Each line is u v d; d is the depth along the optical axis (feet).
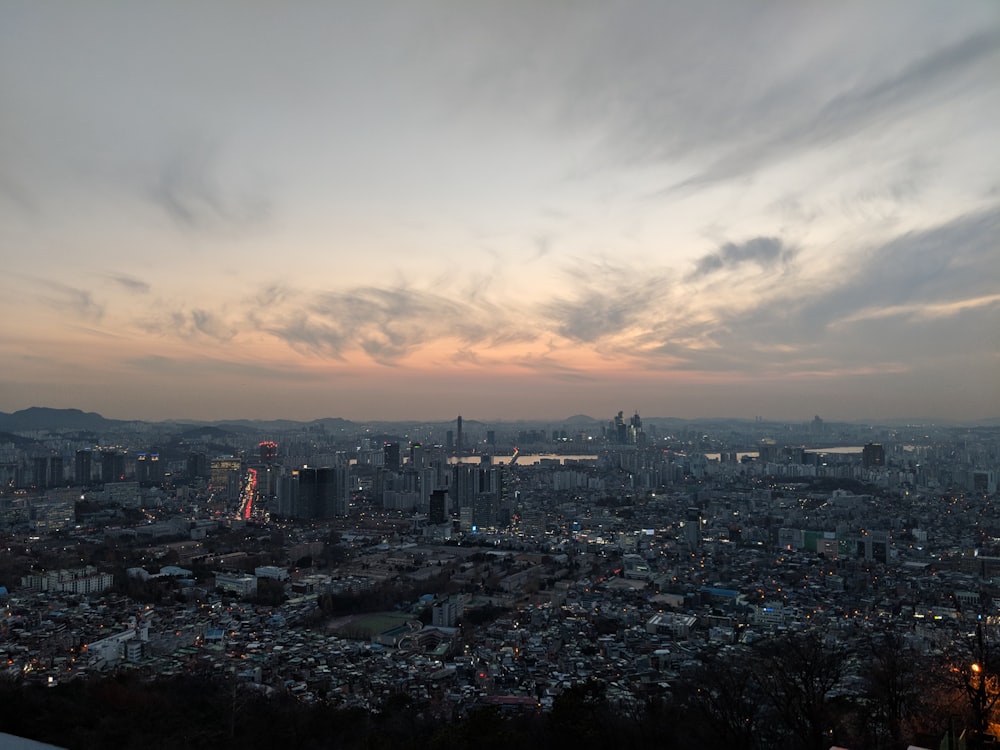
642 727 110.83
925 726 91.30
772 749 101.60
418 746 121.08
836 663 115.55
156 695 167.43
